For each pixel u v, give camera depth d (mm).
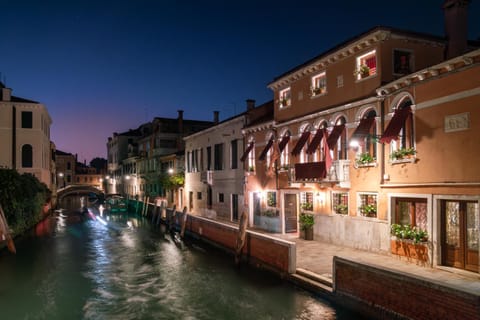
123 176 59094
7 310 12062
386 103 12898
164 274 15734
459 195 10438
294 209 20094
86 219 37656
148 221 35844
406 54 13695
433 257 11117
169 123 43656
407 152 11930
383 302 8984
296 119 17375
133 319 11258
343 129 14781
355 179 14156
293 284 12242
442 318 7676
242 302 11898
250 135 21812
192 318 11086
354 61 14383
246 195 21984
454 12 13992
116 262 18188
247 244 15719
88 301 12797
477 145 10023
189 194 31969
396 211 12656
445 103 10867
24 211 27062
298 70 17125
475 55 9867
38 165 36312
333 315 10172
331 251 14055
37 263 18062
